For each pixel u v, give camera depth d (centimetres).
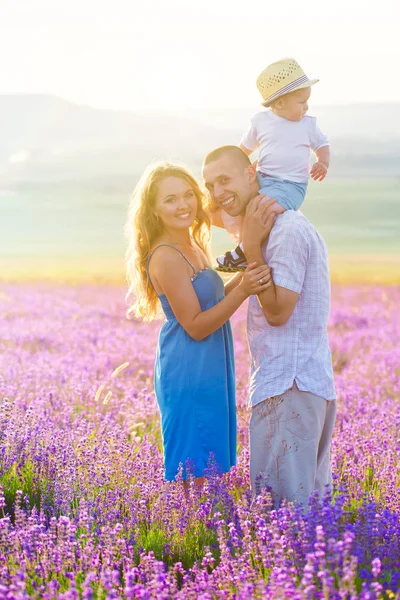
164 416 484
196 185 485
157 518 446
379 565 325
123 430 610
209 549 407
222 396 477
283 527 378
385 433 628
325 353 453
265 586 341
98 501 460
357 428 655
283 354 441
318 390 441
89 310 1518
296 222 427
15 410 639
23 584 315
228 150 444
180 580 395
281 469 441
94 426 636
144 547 417
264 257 439
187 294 460
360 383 912
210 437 471
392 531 399
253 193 446
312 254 437
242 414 684
